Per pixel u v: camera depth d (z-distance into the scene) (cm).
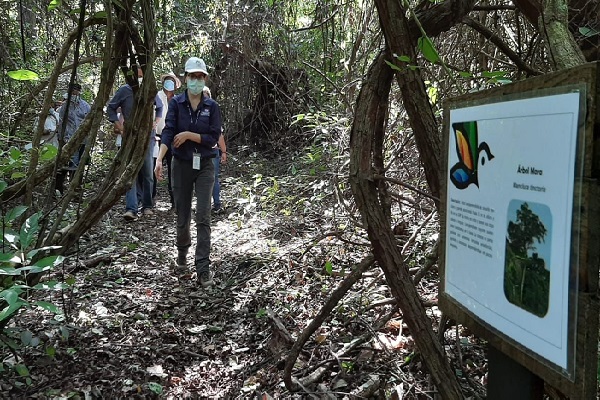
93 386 271
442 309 165
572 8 246
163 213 686
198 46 942
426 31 217
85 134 278
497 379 138
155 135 677
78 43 236
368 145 201
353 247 428
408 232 368
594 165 102
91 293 396
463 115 149
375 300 333
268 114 975
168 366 302
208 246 427
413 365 267
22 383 269
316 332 314
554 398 169
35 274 259
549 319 113
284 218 561
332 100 620
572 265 106
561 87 109
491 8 258
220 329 345
